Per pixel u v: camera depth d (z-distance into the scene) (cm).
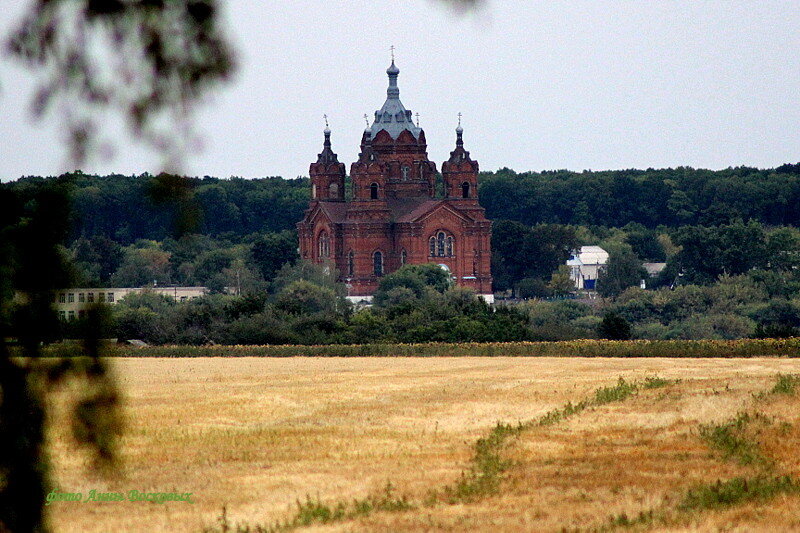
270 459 16700
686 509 12206
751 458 15612
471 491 13675
